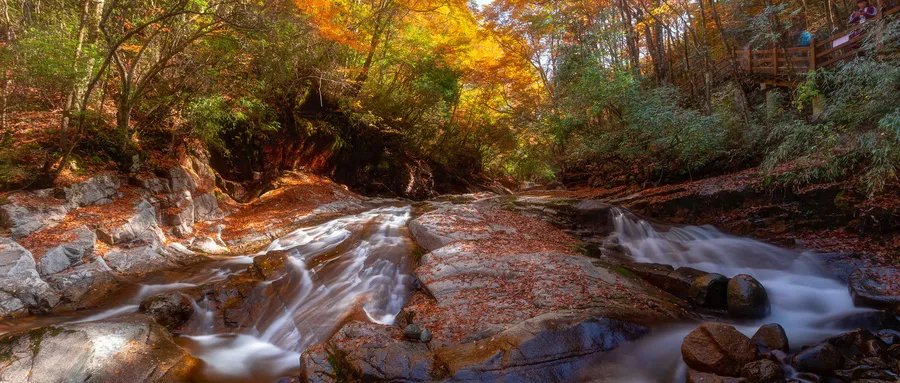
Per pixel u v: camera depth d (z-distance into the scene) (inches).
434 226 343.3
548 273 241.1
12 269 225.0
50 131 331.3
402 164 719.1
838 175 315.9
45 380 157.0
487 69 797.9
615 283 233.3
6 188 283.1
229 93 424.2
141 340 189.9
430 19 690.2
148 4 363.3
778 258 288.7
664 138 458.6
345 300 244.7
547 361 157.9
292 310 242.8
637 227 376.2
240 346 217.5
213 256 331.3
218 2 324.8
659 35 664.4
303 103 564.4
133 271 277.9
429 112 739.4
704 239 348.5
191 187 394.9
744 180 379.2
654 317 199.5
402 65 676.7
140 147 370.3
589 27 637.9
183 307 236.4
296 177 543.2
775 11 495.8
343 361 165.6
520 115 816.3
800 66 493.0
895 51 314.3
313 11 417.7
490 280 237.8
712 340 158.1
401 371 155.0
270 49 401.1
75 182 305.9
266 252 328.2
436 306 212.5
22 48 291.4
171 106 383.9
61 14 331.3
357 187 645.9
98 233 288.7
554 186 685.3
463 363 155.7
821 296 236.1
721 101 546.3
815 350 156.8
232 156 485.4
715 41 743.7
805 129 335.0
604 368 159.9
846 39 420.2
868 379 143.4
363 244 331.3
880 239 277.0
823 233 309.4
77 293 239.3
